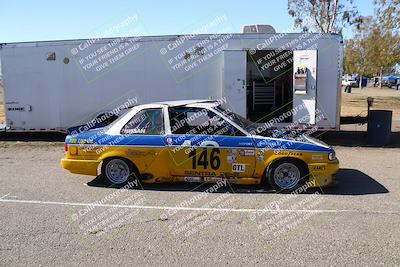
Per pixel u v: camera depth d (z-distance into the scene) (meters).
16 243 4.60
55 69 11.77
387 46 30.69
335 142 11.81
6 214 5.61
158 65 11.38
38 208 5.86
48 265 4.05
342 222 5.17
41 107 11.96
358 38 35.03
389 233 4.78
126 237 4.75
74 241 4.65
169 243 4.57
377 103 27.61
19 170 8.43
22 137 13.07
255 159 6.42
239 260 4.12
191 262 4.08
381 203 5.95
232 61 10.97
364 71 37.22
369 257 4.16
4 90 12.06
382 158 9.45
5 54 11.91
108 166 6.87
